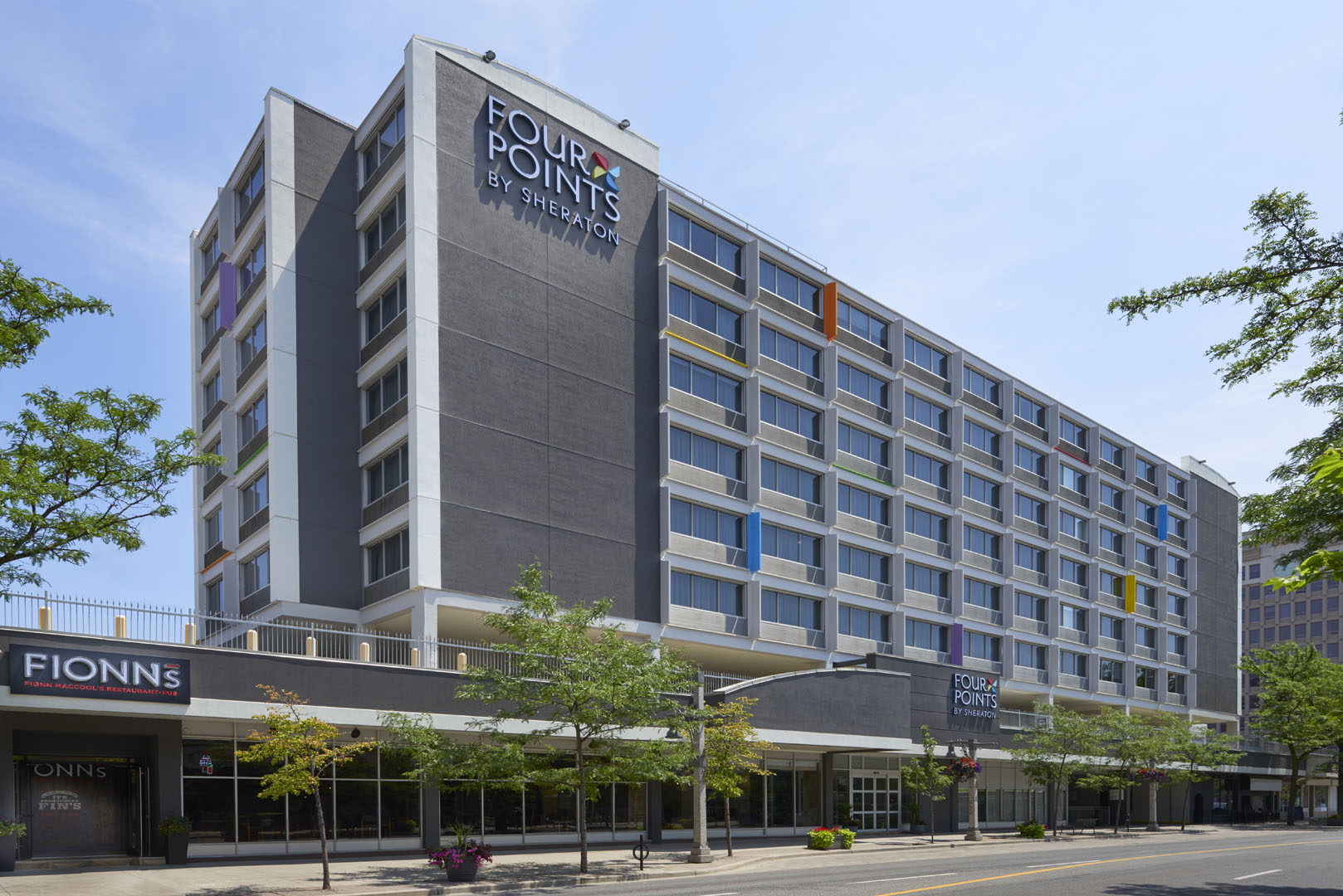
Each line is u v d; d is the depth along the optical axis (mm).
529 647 26406
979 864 28828
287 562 35594
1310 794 93688
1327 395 19531
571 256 40312
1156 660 76125
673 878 24688
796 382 49000
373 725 27500
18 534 18344
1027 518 65188
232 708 24953
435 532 34094
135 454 20109
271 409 36219
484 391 36406
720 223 46438
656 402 42594
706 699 35844
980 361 61750
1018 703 66688
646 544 41094
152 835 25234
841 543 50375
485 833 32156
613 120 43531
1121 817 67500
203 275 50625
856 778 45781
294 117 38562
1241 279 17656
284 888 20938
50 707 22062
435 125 36500
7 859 22766
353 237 39531
